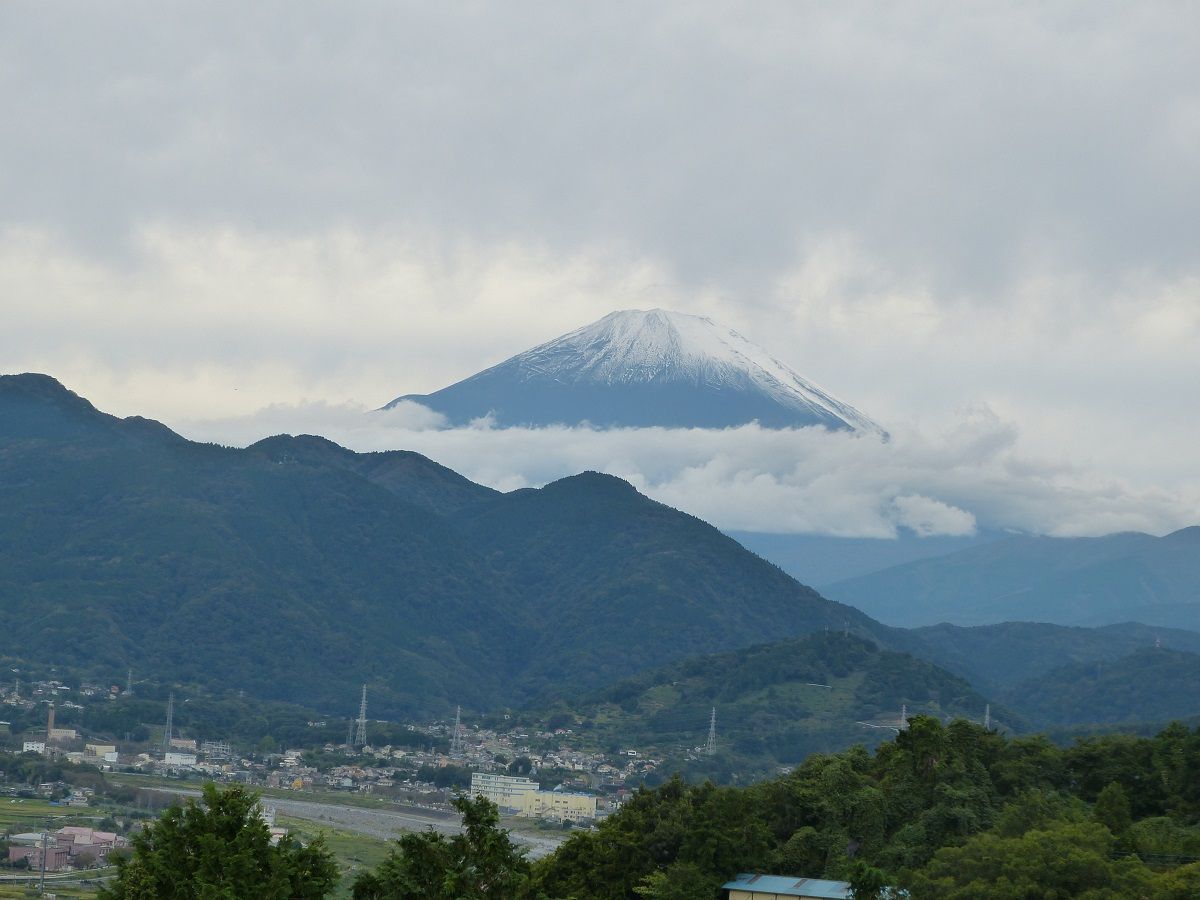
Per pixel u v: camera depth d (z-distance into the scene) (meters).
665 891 182.50
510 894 129.62
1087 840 168.88
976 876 163.75
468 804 132.38
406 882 128.12
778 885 183.38
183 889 117.62
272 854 120.81
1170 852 174.38
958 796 196.12
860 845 197.50
